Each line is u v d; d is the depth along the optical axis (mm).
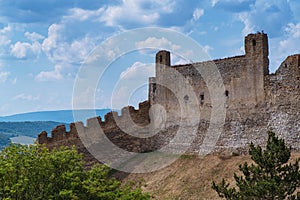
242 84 43594
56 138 47938
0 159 28422
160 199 40125
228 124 44125
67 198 27312
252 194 27531
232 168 40406
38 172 28203
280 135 40531
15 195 26938
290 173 27828
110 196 27828
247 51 43469
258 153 28953
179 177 42594
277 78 41438
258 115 42281
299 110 39812
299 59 40469
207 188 39094
